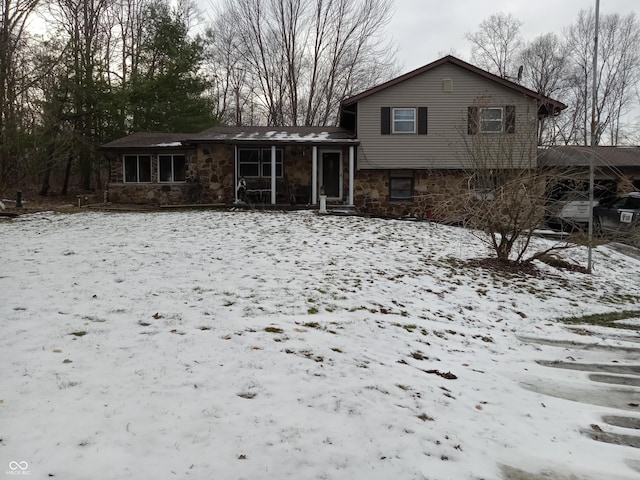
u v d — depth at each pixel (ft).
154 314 17.60
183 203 66.18
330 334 17.31
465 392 14.07
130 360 13.37
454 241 42.09
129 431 9.80
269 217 50.26
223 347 14.83
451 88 61.46
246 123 118.42
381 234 42.55
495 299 26.53
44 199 73.92
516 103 59.36
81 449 9.06
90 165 81.35
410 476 9.37
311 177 64.90
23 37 70.18
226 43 108.88
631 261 42.63
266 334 16.42
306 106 108.27
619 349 19.93
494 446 11.04
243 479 8.70
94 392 11.34
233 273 25.25
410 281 27.20
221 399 11.56
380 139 62.49
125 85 76.79
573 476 10.05
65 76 71.61
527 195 31.78
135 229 40.70
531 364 17.61
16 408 10.34
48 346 14.01
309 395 12.25
